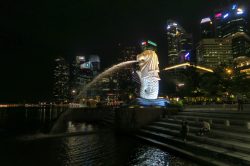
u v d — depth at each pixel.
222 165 13.88
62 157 19.25
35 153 20.70
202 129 19.55
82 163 17.41
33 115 97.88
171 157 17.94
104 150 21.64
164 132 24.67
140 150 20.98
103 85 141.25
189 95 73.25
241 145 15.15
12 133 32.62
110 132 33.97
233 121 20.58
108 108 60.44
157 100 35.12
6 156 19.61
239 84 57.62
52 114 103.94
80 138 28.97
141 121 30.52
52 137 29.69
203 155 16.42
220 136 18.11
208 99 67.88
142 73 36.62
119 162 17.36
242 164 13.23
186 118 27.11
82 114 58.84
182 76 82.12
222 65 65.38
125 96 93.38
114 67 50.50
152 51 37.16
